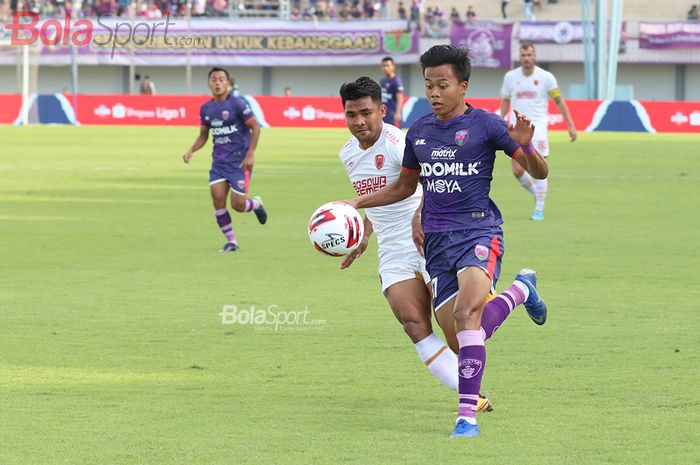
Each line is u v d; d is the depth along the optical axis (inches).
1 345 882.8
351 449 596.4
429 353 701.3
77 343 891.4
